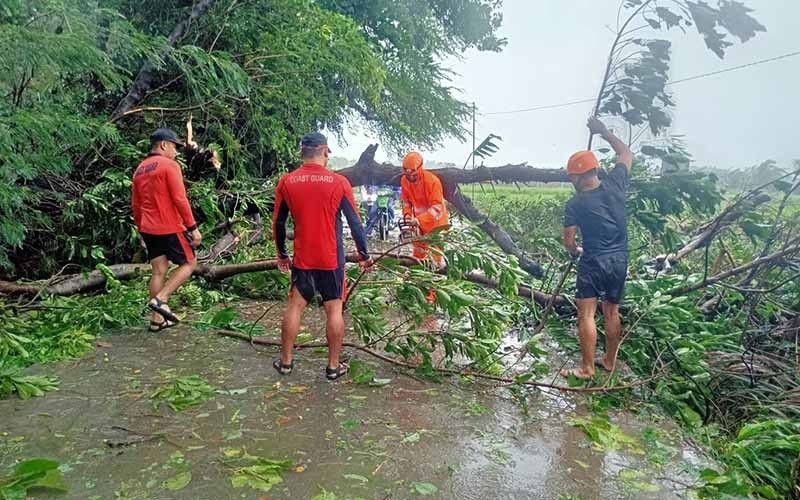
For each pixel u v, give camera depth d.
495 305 4.75
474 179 7.09
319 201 3.89
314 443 3.12
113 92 8.21
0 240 5.69
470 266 4.75
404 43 15.50
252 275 6.55
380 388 4.03
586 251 4.45
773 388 4.74
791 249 5.32
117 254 7.02
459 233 4.97
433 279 4.59
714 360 5.07
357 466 2.89
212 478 2.69
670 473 3.10
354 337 5.15
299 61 9.37
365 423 3.41
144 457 2.86
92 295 5.88
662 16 5.14
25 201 6.07
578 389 4.09
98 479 2.63
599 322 5.28
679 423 4.12
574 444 3.35
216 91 8.51
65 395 3.62
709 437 3.93
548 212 11.15
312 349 4.80
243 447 3.02
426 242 4.89
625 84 5.38
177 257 5.01
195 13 8.59
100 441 3.02
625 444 3.42
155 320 5.02
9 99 5.69
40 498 2.45
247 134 9.59
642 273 6.05
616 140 4.71
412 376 4.32
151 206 4.88
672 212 5.85
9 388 3.56
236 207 8.00
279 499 2.54
